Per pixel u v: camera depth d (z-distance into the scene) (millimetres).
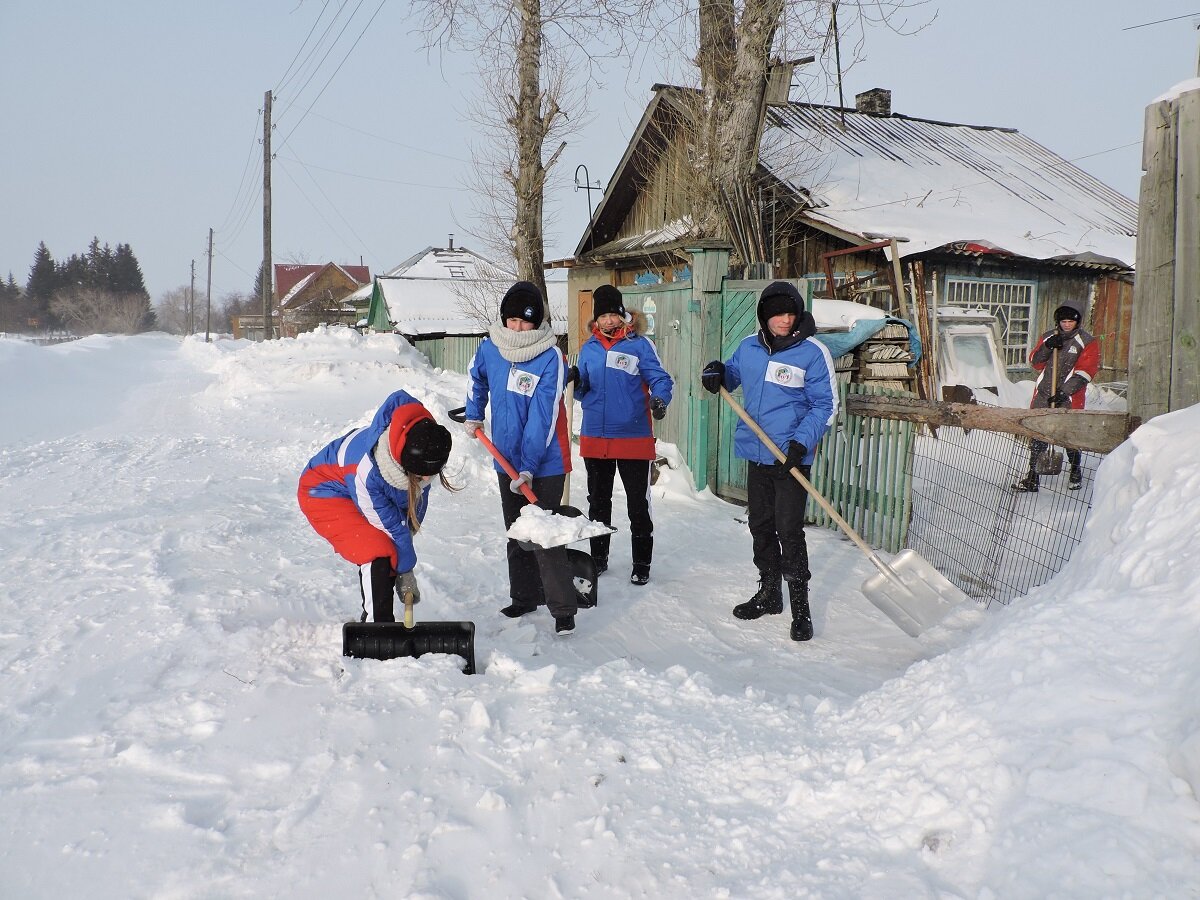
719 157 9789
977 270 12430
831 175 13836
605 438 4688
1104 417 3830
